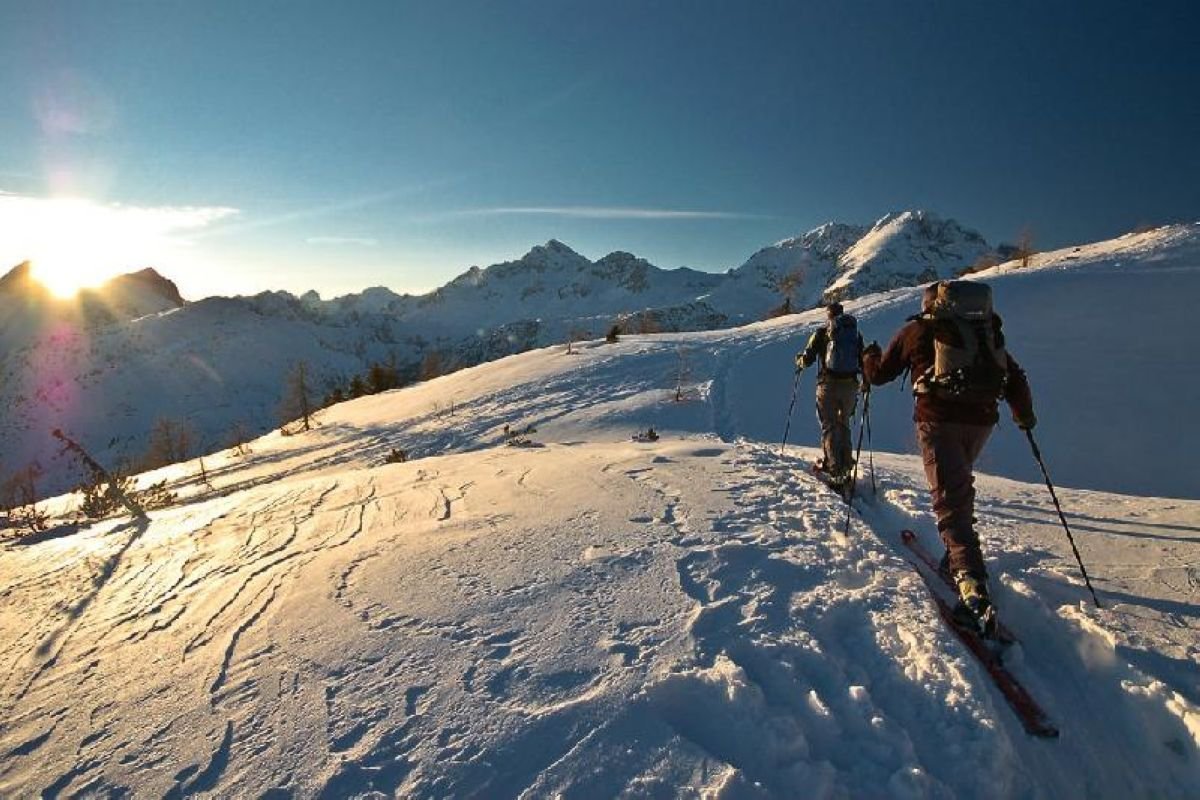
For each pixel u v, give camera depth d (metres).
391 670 2.72
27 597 4.12
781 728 2.23
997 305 24.47
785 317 32.28
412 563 3.84
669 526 4.23
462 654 2.79
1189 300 22.73
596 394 22.03
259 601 3.55
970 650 2.88
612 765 2.11
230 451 28.03
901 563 3.54
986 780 2.12
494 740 2.25
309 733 2.38
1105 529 4.16
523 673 2.61
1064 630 3.00
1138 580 3.37
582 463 6.44
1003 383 3.37
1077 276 25.94
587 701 2.39
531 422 19.80
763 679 2.54
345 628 3.11
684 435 16.66
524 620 3.04
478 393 25.89
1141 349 20.02
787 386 20.31
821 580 3.37
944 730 2.31
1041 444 16.20
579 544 3.97
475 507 5.03
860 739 2.27
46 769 2.37
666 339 29.86
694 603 3.11
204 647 3.12
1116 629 2.89
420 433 21.61
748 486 5.20
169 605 3.68
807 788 2.03
